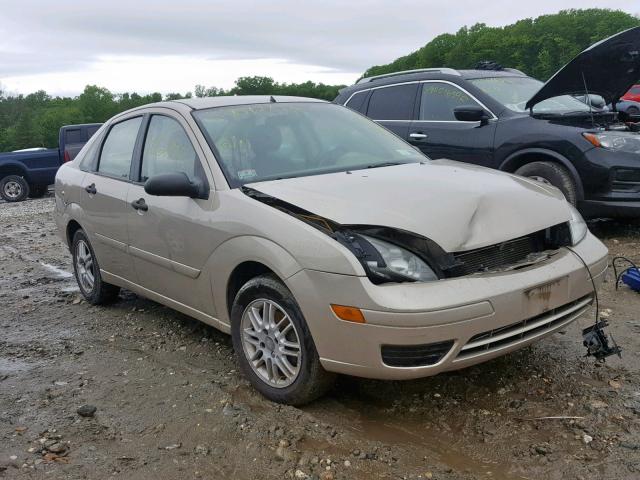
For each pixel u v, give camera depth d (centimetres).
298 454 320
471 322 316
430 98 819
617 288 543
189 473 310
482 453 315
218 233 389
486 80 800
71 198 577
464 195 357
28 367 455
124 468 316
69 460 324
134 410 377
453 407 360
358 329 318
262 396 382
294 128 465
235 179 406
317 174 420
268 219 359
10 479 308
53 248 912
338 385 391
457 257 330
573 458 306
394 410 360
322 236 333
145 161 483
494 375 394
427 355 317
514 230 348
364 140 484
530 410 351
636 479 288
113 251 517
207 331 501
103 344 493
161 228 441
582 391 369
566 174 686
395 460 312
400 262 322
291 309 349
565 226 381
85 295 595
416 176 402
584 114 721
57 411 380
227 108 466
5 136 10719
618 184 661
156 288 474
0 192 1775
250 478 304
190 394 392
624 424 332
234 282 397
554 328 360
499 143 734
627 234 718
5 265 812
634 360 408
